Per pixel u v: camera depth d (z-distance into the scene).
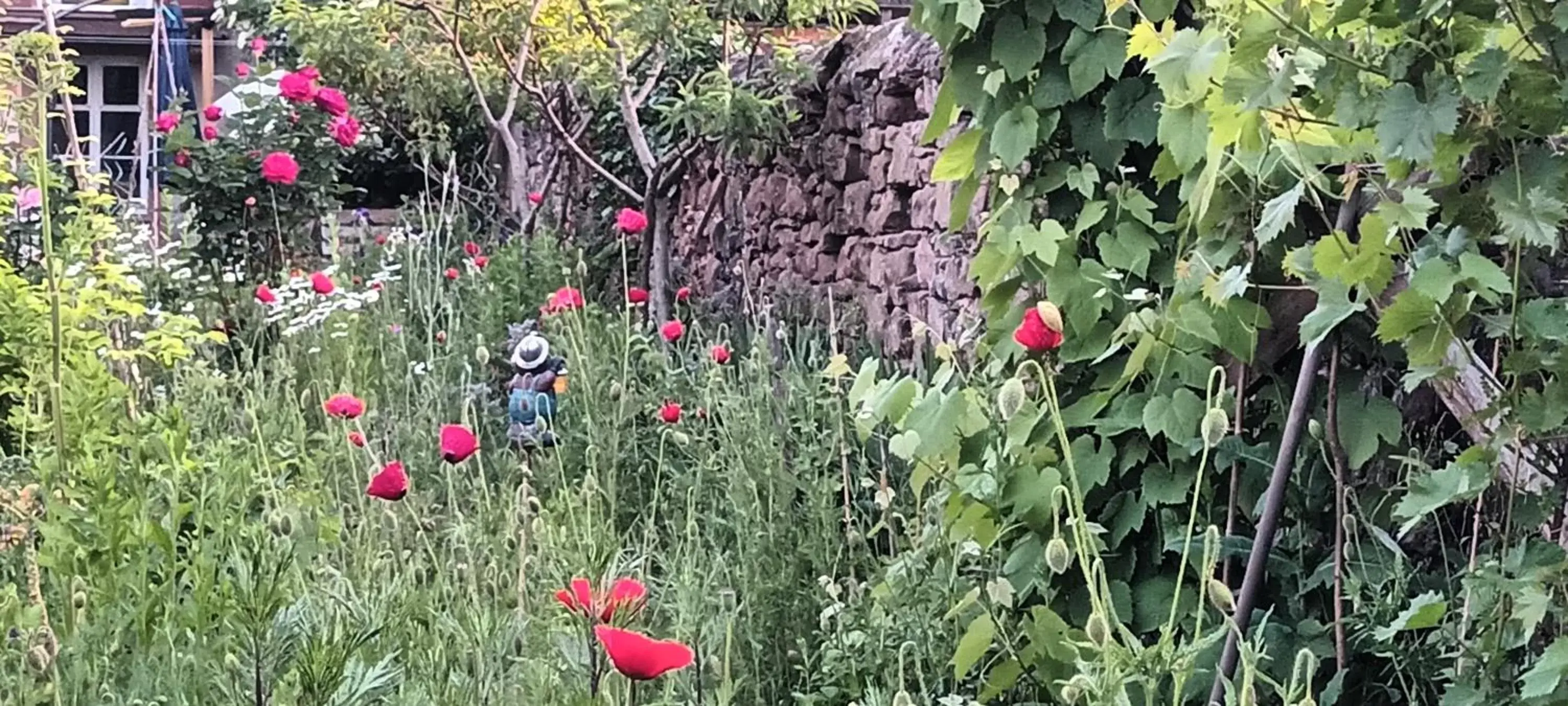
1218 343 1.78
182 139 6.09
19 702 1.46
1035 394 2.03
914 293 3.89
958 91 2.08
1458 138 1.33
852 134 4.49
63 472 2.20
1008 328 2.07
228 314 5.15
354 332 4.32
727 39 5.19
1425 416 1.87
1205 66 1.43
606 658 1.21
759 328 4.21
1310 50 1.41
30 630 1.60
